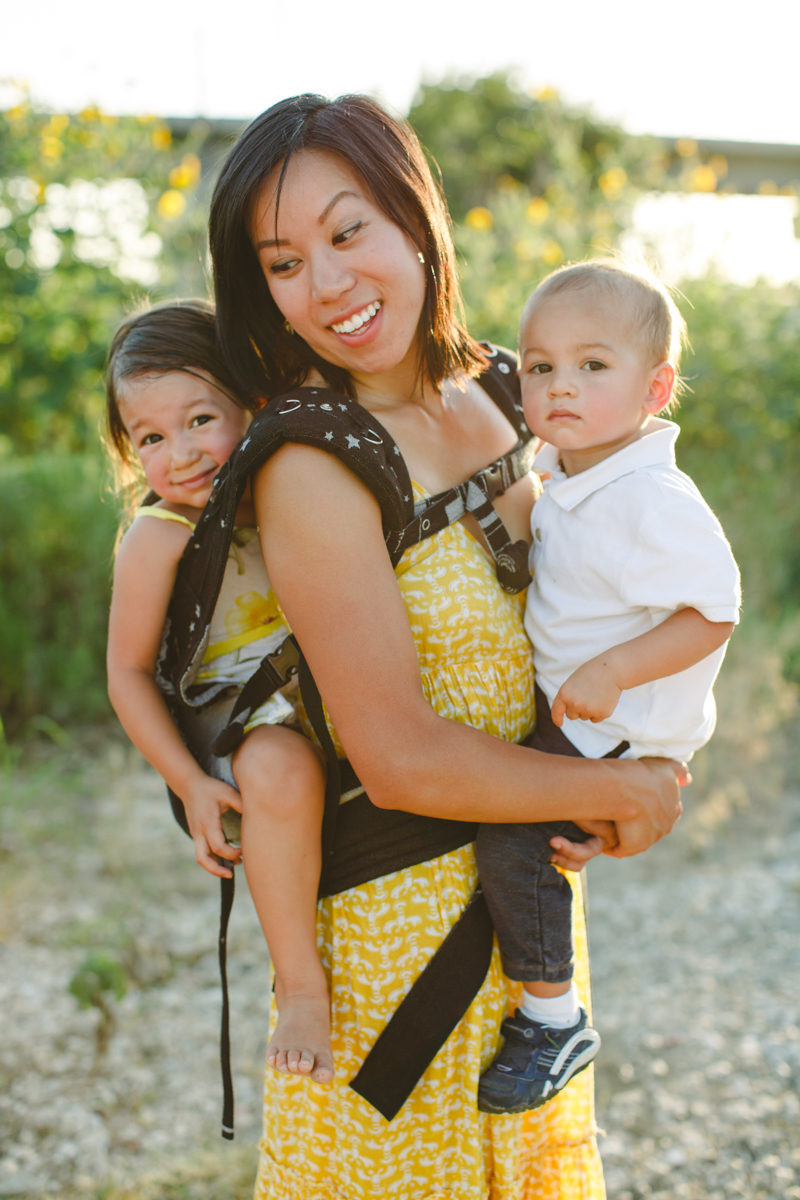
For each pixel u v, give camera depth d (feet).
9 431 18.38
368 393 4.64
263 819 4.41
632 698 4.73
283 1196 4.72
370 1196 4.44
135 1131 7.91
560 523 4.80
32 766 14.17
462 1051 4.52
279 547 3.97
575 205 19.95
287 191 4.08
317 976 4.38
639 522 4.50
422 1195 4.51
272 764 4.43
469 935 4.47
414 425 4.66
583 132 33.40
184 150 21.52
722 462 18.31
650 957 10.20
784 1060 8.57
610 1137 7.79
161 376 4.97
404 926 4.38
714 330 18.67
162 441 5.02
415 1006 4.33
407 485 4.19
